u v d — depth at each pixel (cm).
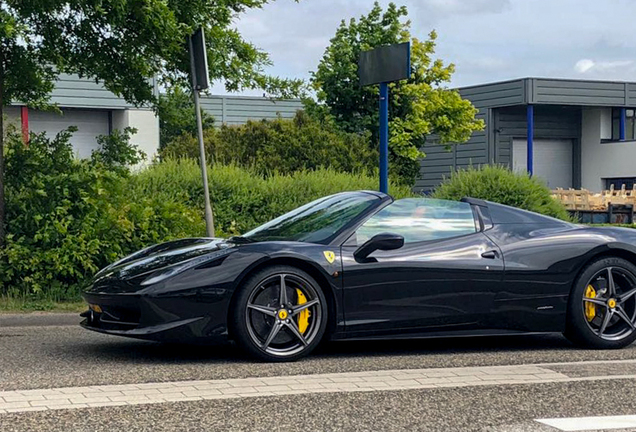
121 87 1030
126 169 1008
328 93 2105
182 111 1072
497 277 639
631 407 466
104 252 905
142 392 485
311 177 1334
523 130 4428
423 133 2244
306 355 612
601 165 4569
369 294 610
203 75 902
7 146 960
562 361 610
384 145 1157
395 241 602
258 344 583
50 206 905
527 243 655
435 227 646
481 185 1494
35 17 937
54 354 618
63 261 875
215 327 576
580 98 4081
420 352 644
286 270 590
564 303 657
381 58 1150
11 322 776
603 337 666
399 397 481
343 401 470
